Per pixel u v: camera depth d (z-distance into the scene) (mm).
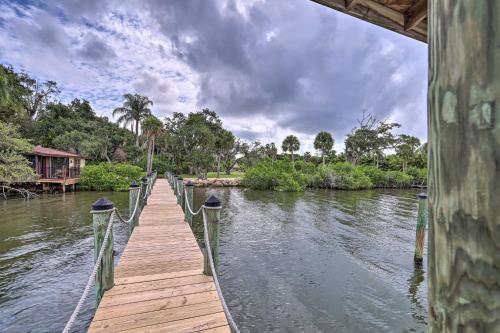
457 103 381
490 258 323
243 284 4684
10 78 19219
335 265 5547
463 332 358
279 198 16109
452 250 383
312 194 18594
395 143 35625
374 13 1836
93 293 4398
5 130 13469
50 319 3727
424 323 3633
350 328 3508
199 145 30844
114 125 29750
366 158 38562
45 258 5840
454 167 383
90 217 9562
